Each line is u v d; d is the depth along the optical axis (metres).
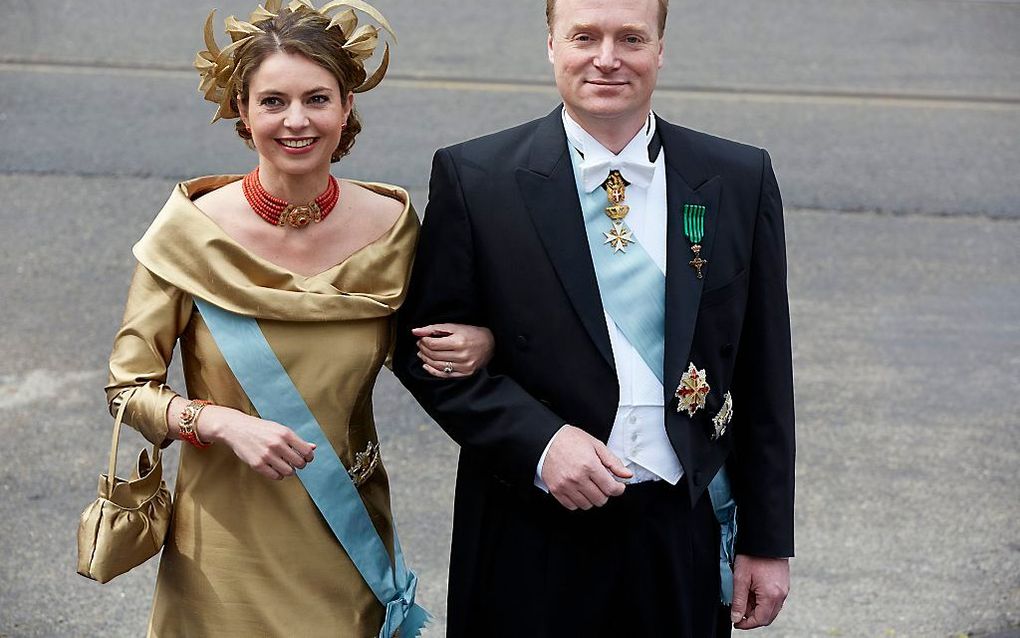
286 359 2.96
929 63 11.07
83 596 4.63
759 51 11.12
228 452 3.00
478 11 11.77
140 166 8.41
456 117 9.31
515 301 2.99
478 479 3.11
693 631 3.12
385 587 3.13
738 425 3.19
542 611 3.05
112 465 2.96
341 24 2.91
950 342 6.73
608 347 2.96
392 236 3.04
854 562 4.93
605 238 2.98
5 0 11.53
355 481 3.08
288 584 3.03
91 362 6.27
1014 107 10.12
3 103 9.34
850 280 7.37
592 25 2.83
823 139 9.33
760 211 3.09
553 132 3.03
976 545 5.06
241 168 8.42
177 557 3.06
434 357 2.98
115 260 7.29
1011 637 4.49
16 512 5.10
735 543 3.21
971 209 8.34
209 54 2.97
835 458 5.66
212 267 2.91
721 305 3.03
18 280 7.02
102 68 10.12
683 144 3.07
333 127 2.91
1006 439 5.86
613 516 3.00
